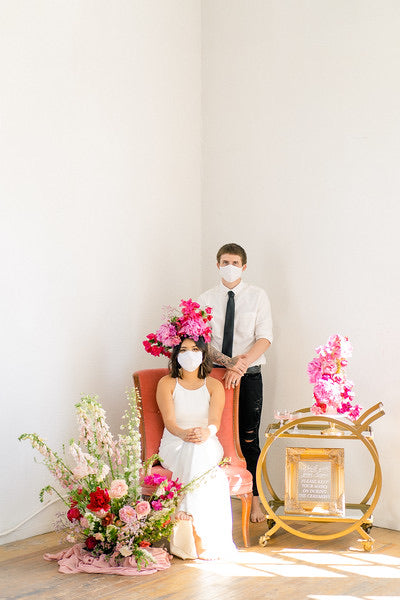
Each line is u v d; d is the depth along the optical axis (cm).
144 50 444
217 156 477
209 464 357
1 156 365
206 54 480
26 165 377
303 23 436
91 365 410
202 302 427
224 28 473
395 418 394
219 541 348
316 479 368
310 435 363
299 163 436
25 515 376
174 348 384
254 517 411
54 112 391
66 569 326
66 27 397
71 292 400
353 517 368
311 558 347
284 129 443
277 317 444
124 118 431
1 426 365
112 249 424
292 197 439
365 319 407
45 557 343
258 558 347
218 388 385
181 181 471
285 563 339
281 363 441
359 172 411
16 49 372
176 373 385
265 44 453
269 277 449
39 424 383
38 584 311
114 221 425
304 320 432
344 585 310
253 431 420
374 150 405
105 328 419
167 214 460
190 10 478
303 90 435
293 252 438
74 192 402
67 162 398
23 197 375
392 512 394
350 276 414
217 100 477
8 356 368
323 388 361
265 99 453
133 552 329
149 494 349
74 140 402
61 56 394
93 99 412
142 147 443
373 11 406
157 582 314
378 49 404
